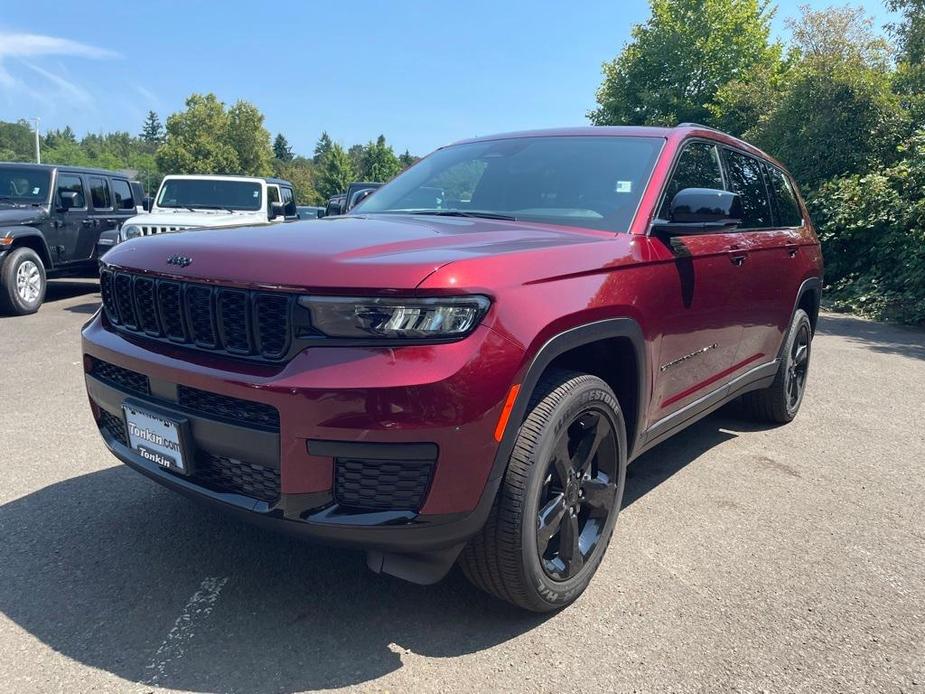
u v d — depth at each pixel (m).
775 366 4.68
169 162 56.25
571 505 2.63
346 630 2.51
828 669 2.39
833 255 13.02
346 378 2.07
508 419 2.24
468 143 4.14
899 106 14.39
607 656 2.42
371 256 2.24
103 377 2.78
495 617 2.62
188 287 2.39
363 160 85.56
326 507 2.16
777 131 15.48
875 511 3.71
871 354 8.12
